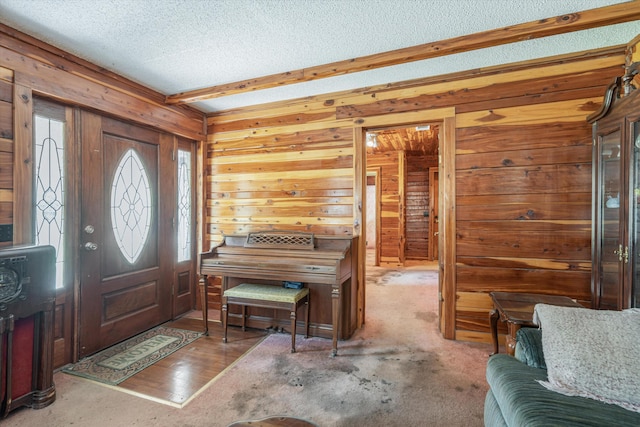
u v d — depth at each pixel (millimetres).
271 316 2986
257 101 3273
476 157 2639
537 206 2498
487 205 2617
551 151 2461
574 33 2105
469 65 2551
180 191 3387
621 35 2146
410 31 2047
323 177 3117
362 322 3094
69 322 2346
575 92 2402
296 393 1965
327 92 3068
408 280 5176
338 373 2199
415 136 5223
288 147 3246
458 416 1751
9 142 1946
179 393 1967
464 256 2684
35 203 2119
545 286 2484
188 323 3160
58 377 2154
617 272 1942
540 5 1789
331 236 2818
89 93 2391
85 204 2430
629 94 1802
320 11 1826
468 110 2654
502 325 2590
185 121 3297
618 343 1302
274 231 2959
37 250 1822
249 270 2639
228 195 3494
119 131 2697
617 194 1968
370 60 2352
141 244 2920
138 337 2809
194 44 2174
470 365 2295
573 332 1384
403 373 2195
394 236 6527
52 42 2113
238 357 2443
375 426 1674
